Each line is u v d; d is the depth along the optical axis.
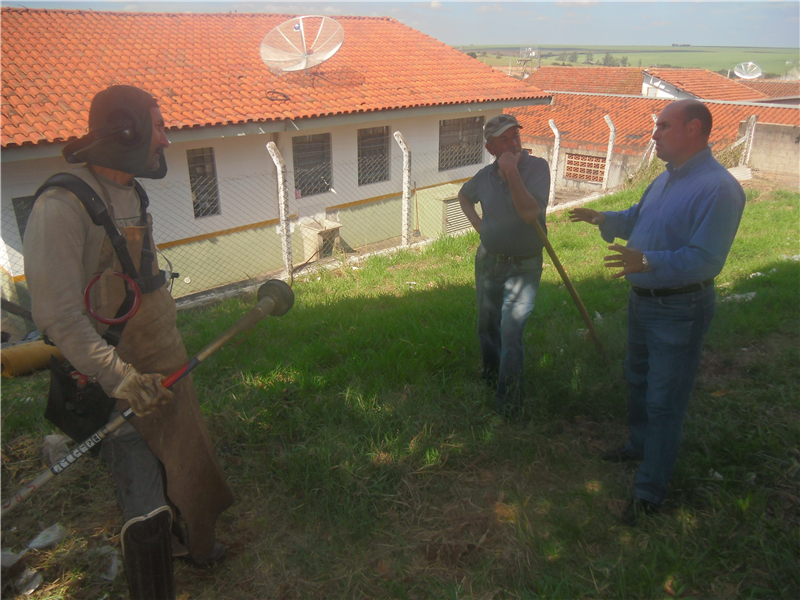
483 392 3.54
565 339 4.12
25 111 10.46
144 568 1.86
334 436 3.04
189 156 11.91
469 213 3.41
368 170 14.81
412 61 17.50
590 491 2.78
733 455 2.90
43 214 1.64
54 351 4.59
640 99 26.53
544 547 2.40
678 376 2.52
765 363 3.87
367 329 4.48
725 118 21.34
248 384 3.62
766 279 5.70
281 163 6.80
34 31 13.20
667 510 2.64
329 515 2.60
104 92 1.76
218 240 12.54
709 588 2.23
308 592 2.26
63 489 2.77
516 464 2.93
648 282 2.49
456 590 2.21
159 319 1.97
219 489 2.23
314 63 13.92
